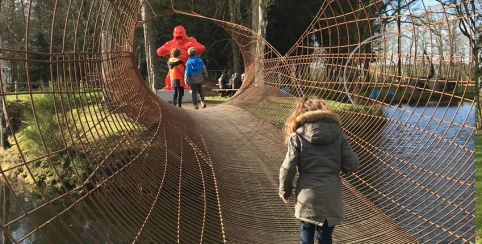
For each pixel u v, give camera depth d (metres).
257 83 13.51
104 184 4.23
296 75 11.62
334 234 4.42
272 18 29.98
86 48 5.40
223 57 33.12
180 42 16.12
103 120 5.61
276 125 9.31
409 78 6.58
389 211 5.16
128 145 5.96
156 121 7.27
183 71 12.41
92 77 5.56
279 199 5.55
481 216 3.04
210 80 30.05
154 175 5.72
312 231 3.27
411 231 4.70
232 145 7.89
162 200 5.22
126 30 7.08
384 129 7.43
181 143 7.35
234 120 9.90
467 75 5.25
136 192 5.02
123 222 4.00
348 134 7.99
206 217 4.93
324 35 24.05
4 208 8.41
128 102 6.89
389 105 7.24
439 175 5.25
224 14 27.31
